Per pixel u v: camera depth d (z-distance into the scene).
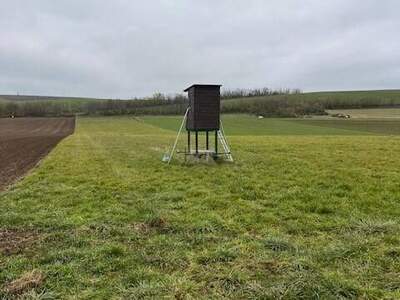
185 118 18.55
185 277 5.39
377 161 17.38
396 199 9.91
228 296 4.84
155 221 8.04
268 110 94.69
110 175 14.11
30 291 4.99
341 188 11.37
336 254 6.05
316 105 99.69
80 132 56.12
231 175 13.80
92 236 7.22
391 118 81.88
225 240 6.96
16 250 6.52
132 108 106.19
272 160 18.22
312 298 4.69
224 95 123.38
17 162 19.92
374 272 5.46
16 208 9.27
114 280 5.36
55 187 11.84
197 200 10.00
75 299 4.83
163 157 19.58
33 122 82.12
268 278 5.30
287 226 7.77
